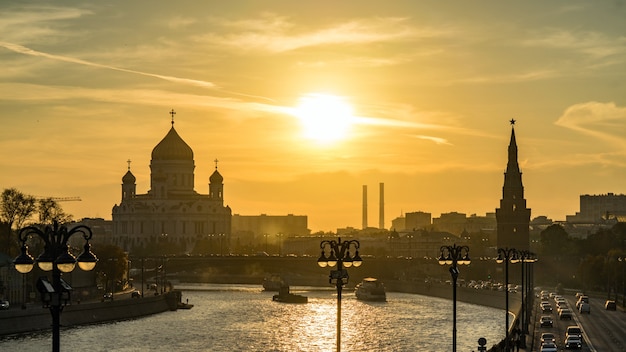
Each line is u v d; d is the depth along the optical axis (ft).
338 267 352.69
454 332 436.35
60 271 248.93
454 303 438.81
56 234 248.73
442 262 449.06
